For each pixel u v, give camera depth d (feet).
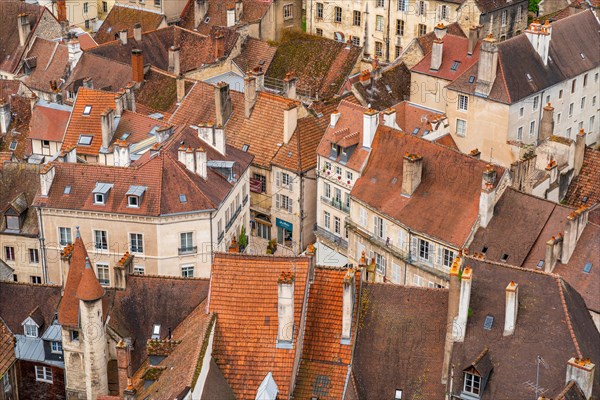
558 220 412.16
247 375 324.80
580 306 336.70
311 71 630.74
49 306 389.80
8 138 566.77
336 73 624.18
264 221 545.03
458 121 548.72
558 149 466.29
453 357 325.21
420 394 328.70
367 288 345.31
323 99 598.75
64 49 647.97
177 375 313.73
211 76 638.12
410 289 342.85
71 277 361.30
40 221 453.17
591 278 390.21
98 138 524.52
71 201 447.01
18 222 461.37
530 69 541.75
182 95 579.07
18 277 471.62
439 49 564.71
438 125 535.19
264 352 326.44
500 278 331.77
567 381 308.40
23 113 572.92
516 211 422.82
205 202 442.91
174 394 299.38
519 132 540.93
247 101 544.21
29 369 387.34
